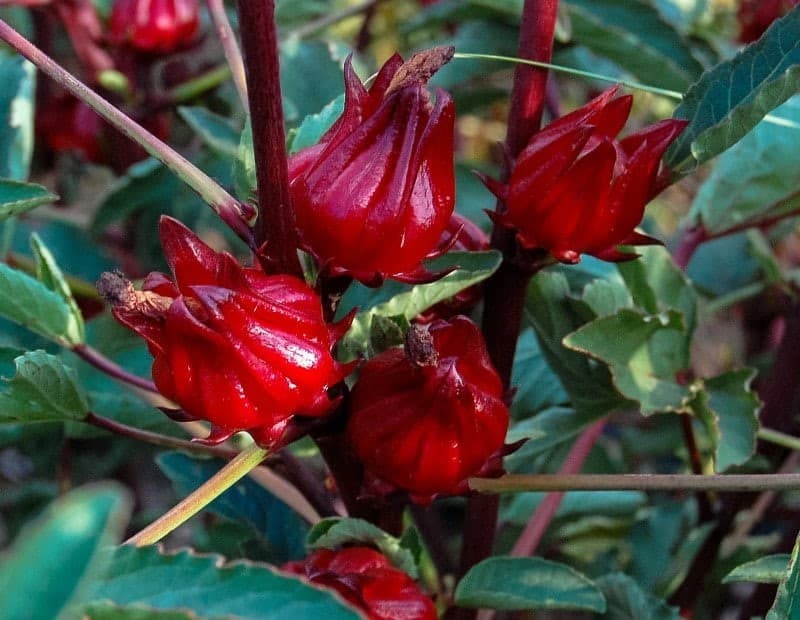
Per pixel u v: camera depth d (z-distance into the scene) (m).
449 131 0.39
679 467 0.76
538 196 0.41
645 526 0.61
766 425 0.58
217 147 0.57
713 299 0.68
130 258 0.72
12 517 0.71
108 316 0.54
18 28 0.73
